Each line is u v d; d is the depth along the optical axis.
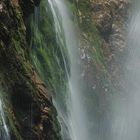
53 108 24.97
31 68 25.30
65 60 32.44
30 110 23.55
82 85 34.59
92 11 39.56
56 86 29.53
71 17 35.84
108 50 38.94
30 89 23.67
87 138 32.62
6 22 23.33
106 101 35.81
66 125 28.62
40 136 23.53
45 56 29.41
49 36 30.61
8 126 21.55
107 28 39.66
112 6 41.16
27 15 27.30
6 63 22.94
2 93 21.97
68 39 34.84
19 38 24.89
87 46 36.28
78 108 32.88
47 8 31.34
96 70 36.03
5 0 23.78
